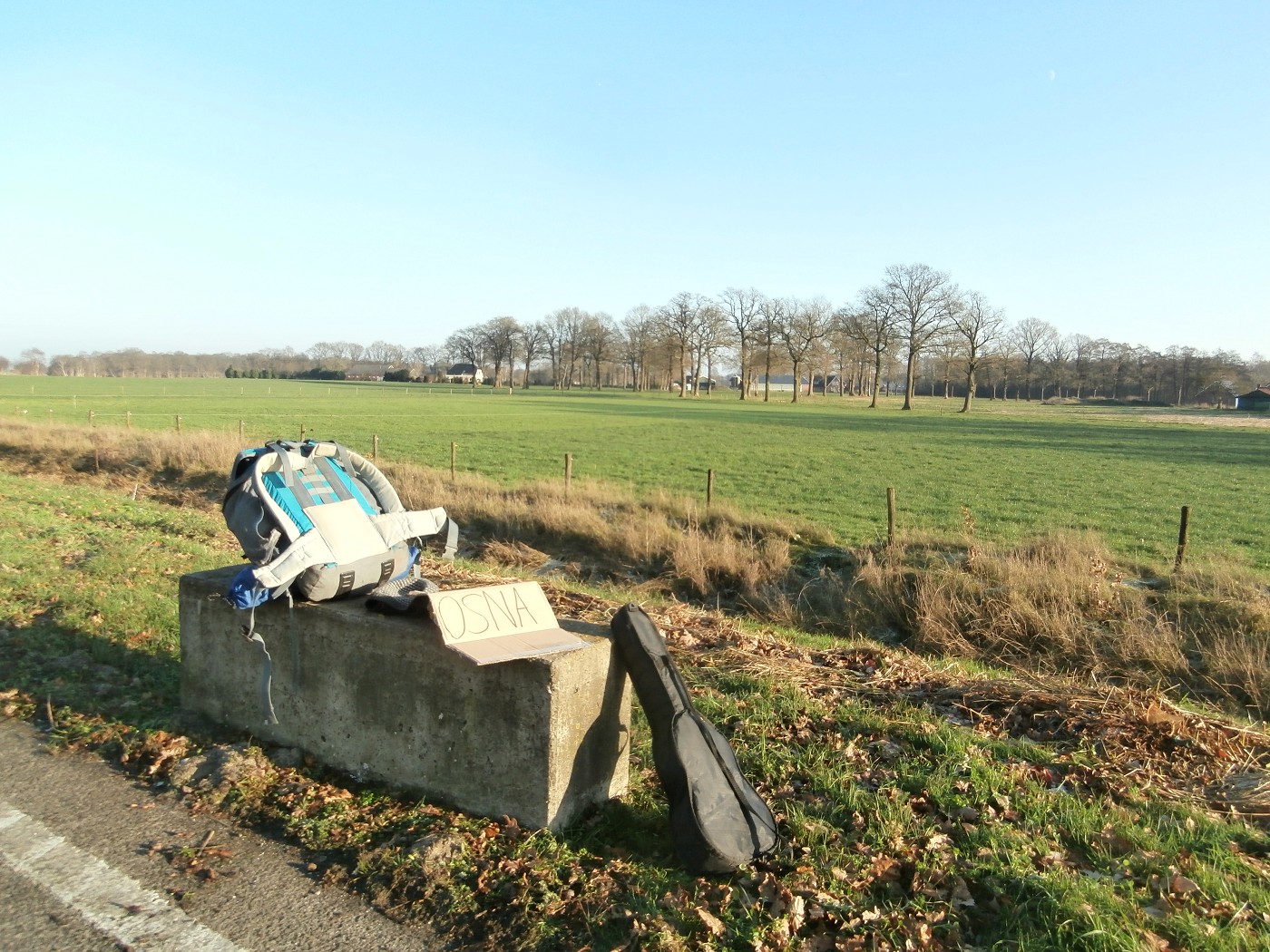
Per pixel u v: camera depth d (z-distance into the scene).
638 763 4.82
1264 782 4.89
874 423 62.75
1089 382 146.25
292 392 106.12
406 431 46.69
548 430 49.84
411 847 3.83
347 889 3.59
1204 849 4.08
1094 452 39.12
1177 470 31.70
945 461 34.44
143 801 4.32
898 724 5.41
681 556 13.06
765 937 3.27
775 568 12.80
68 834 3.95
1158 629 9.65
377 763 4.52
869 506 21.56
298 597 4.77
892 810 4.23
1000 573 11.29
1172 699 8.57
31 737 5.05
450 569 11.34
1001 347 89.50
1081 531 17.98
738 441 43.75
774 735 5.21
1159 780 4.90
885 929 3.35
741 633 8.17
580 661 4.11
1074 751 5.27
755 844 3.74
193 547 11.02
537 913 3.41
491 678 4.10
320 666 4.71
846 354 110.00
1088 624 10.05
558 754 3.98
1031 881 3.62
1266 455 38.12
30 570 9.03
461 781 4.23
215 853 3.81
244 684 5.06
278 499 4.67
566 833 4.04
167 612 7.54
